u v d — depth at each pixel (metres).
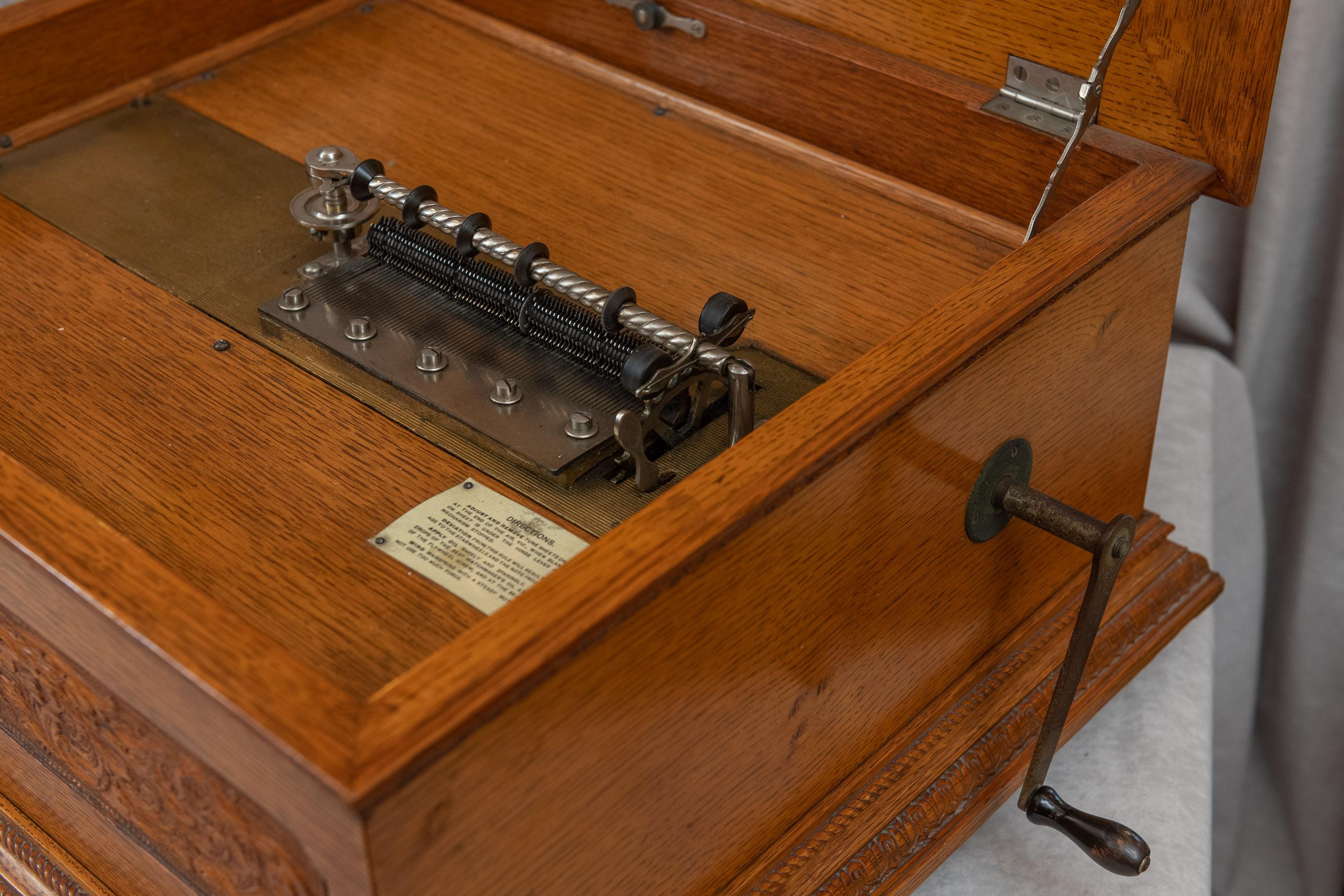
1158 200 0.93
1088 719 1.08
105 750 0.81
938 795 0.95
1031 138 1.03
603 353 0.90
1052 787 1.08
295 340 0.97
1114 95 1.00
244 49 1.31
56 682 0.80
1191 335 1.62
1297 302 1.54
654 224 1.09
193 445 0.88
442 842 0.63
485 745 0.62
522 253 0.91
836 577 0.81
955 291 0.88
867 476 0.79
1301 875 1.70
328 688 0.61
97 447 0.88
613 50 1.27
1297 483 1.62
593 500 0.84
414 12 1.38
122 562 0.67
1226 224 1.55
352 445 0.88
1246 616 1.58
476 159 1.17
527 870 0.69
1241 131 0.95
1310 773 1.67
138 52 1.25
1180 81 0.96
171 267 1.04
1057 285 0.85
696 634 0.72
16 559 0.69
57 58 1.19
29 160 1.17
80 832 0.93
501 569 0.79
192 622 0.64
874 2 1.09
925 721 0.98
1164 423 1.45
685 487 0.71
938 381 0.80
